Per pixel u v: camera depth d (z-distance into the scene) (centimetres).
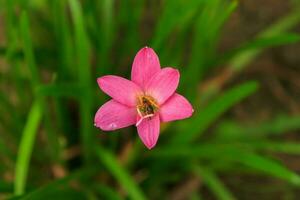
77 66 55
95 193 59
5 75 60
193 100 59
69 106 63
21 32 49
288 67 70
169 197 63
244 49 55
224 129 64
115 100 42
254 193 65
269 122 65
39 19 61
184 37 58
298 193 65
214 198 65
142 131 42
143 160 60
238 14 72
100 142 59
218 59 57
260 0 73
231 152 52
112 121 42
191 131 56
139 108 42
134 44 62
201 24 54
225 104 53
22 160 50
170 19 54
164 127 57
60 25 54
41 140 63
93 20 57
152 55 42
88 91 51
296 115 68
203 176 59
